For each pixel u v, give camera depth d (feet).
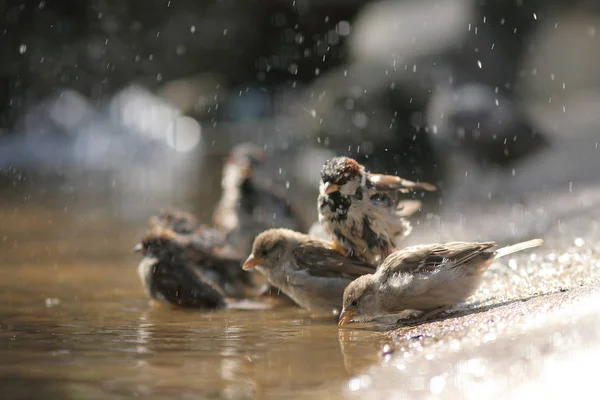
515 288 25.86
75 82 97.91
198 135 96.37
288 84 98.89
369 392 16.43
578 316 18.54
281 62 99.04
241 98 99.86
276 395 16.44
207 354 20.35
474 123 65.36
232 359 19.72
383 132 71.20
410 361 18.44
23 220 55.21
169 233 30.78
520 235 39.37
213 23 102.42
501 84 74.33
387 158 70.90
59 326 25.03
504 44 77.77
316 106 75.46
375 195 28.48
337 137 72.64
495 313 21.49
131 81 100.94
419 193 60.75
